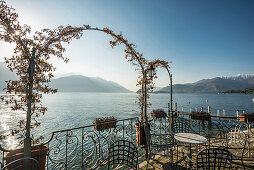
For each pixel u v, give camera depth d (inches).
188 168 128.3
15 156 89.6
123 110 1601.9
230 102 2508.6
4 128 806.5
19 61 103.7
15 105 95.9
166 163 142.0
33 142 115.5
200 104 2065.7
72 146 476.7
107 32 151.3
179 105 1923.0
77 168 310.7
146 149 161.5
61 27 121.6
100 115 1237.1
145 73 176.7
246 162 137.6
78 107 1941.4
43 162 99.9
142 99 180.5
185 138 130.0
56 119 1061.1
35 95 102.5
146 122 168.4
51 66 112.3
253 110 1353.3
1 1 91.3
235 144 192.4
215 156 93.0
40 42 108.9
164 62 211.6
